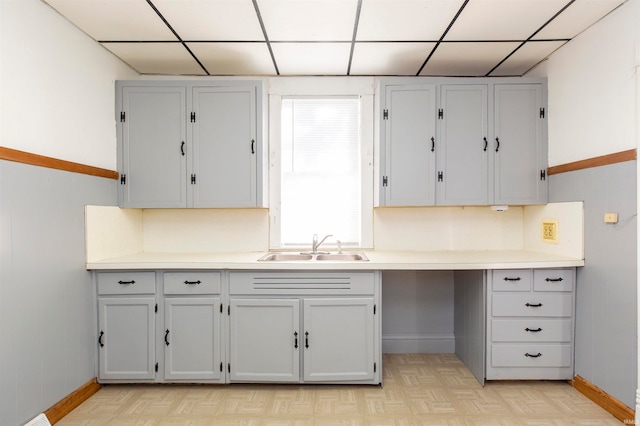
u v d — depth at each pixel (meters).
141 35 2.35
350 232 3.05
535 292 2.37
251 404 2.18
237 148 2.68
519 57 2.69
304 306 2.34
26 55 1.86
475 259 2.46
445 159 2.69
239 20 2.17
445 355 2.96
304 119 3.04
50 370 1.99
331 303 2.34
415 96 2.68
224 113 2.67
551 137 2.64
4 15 1.74
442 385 2.42
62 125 2.12
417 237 3.04
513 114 2.67
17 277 1.78
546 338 2.37
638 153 1.89
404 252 2.90
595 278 2.20
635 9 1.93
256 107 2.67
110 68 2.59
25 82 1.86
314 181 3.07
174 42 2.45
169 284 2.37
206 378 2.36
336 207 3.07
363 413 2.09
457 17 2.14
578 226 2.35
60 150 2.10
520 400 2.22
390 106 2.69
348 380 2.35
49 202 1.99
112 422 2.01
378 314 2.35
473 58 2.71
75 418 2.04
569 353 2.36
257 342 2.36
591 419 2.02
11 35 1.77
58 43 2.08
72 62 2.20
